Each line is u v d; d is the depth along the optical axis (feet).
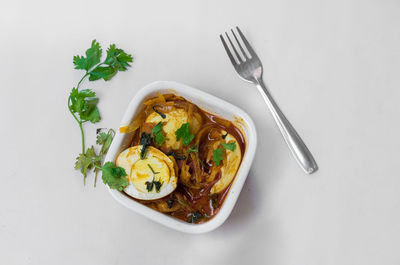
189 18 1.69
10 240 1.66
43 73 1.73
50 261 1.64
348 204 1.57
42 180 1.68
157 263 1.60
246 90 1.63
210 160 1.37
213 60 1.65
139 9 1.71
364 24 1.63
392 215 1.55
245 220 1.59
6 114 1.72
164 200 1.34
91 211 1.65
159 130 1.34
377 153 1.58
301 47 1.64
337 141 1.59
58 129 1.69
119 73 1.67
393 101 1.60
